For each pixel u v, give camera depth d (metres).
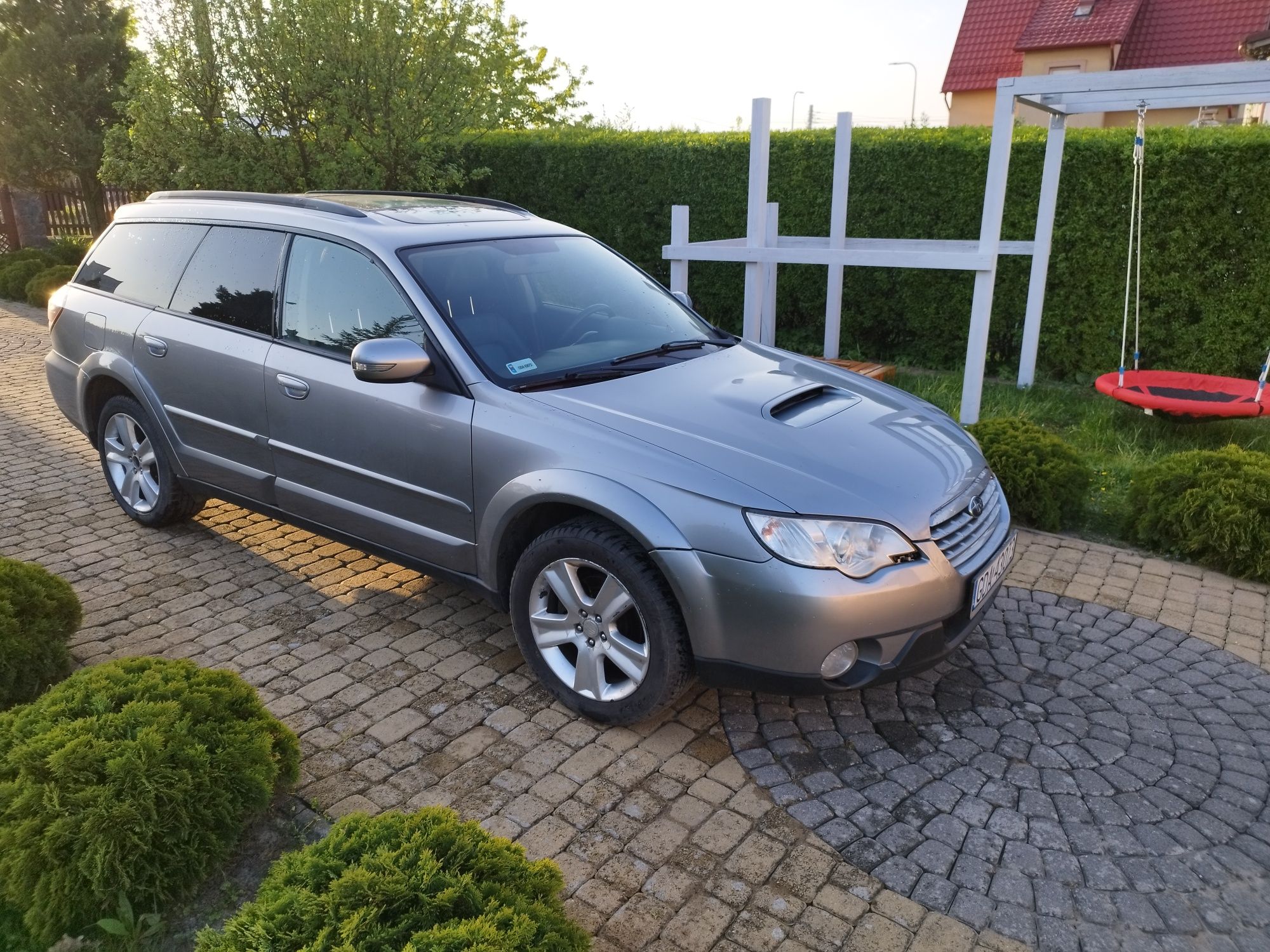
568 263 4.42
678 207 7.71
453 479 3.63
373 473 3.90
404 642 4.07
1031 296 8.33
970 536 3.39
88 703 2.82
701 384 3.76
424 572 3.96
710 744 3.38
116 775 2.54
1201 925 2.58
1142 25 26.14
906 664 3.15
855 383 4.20
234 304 4.45
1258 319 7.94
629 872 2.76
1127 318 8.48
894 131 9.68
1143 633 4.20
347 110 10.55
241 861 2.77
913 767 3.24
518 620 3.57
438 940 1.99
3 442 6.83
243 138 10.64
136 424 5.10
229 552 4.98
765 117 7.47
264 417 4.25
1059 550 5.13
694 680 3.32
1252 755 3.32
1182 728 3.48
